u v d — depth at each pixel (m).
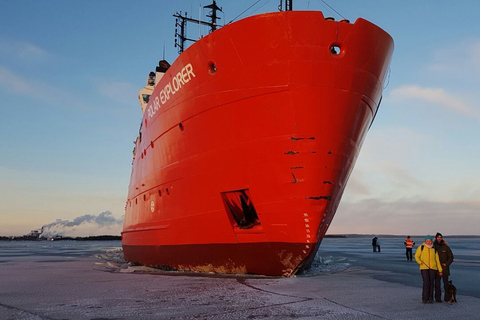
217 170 11.09
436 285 7.82
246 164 10.38
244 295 8.40
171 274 13.11
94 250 52.22
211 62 10.54
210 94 10.76
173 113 12.53
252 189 10.44
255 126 10.05
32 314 6.92
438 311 6.84
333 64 9.41
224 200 11.22
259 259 11.12
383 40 10.03
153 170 15.06
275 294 8.50
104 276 13.76
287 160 9.83
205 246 12.12
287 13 9.17
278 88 9.55
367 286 9.98
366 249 41.75
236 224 11.38
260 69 9.65
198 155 11.66
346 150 10.19
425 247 7.84
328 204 10.19
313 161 9.78
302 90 9.47
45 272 16.30
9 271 16.98
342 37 9.29
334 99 9.59
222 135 10.75
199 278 11.38
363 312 6.68
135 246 18.25
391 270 15.16
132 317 6.51
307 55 9.31
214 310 6.91
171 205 13.46
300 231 10.16
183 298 8.16
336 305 7.30
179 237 13.09
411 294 8.74
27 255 35.97
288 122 9.67
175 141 12.72
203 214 11.84
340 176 10.29
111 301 8.09
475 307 7.24
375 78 10.23
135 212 18.98
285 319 6.18
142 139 17.69
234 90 10.17
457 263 19.19
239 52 9.83
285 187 9.96
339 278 11.82
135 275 13.63
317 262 19.25
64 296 8.98
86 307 7.50
